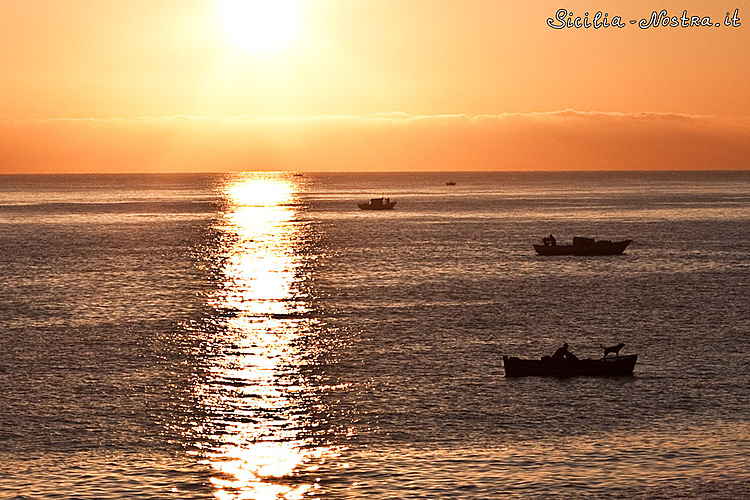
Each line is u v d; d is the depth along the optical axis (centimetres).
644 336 10338
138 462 6353
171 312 12088
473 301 12900
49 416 7306
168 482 6012
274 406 7600
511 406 7569
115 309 12325
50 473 6141
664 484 5953
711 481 5991
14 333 10594
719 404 7575
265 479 6072
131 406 7588
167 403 7675
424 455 6469
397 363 9069
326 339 10231
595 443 6675
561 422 7150
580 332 10612
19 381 8375
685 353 9419
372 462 6347
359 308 12350
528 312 11956
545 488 5903
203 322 11331
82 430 6988
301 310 12219
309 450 6575
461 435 6856
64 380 8406
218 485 5975
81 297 13450
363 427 7062
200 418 7281
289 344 9962
